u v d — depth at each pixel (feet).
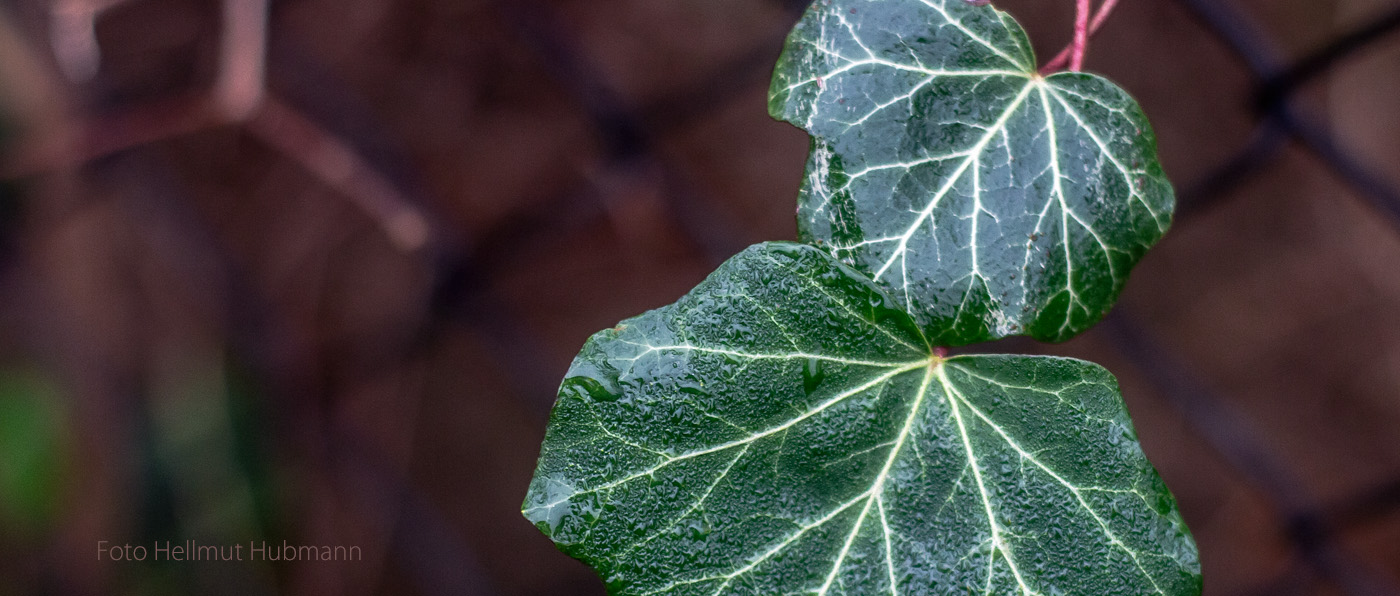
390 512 2.20
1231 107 2.39
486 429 2.90
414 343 2.24
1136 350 1.41
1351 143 2.33
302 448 2.18
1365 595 1.38
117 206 2.13
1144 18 2.42
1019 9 2.17
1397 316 2.64
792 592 0.87
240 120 1.47
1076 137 0.89
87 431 2.17
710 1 2.46
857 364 0.88
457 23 2.44
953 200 0.88
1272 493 1.39
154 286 2.17
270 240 2.56
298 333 2.51
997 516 0.88
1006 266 0.88
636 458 0.87
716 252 1.54
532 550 2.90
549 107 2.44
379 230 2.53
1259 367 2.72
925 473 0.88
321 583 2.29
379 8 2.44
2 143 1.89
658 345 0.87
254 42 1.44
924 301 0.88
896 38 0.89
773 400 0.87
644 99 2.45
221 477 2.17
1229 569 2.61
